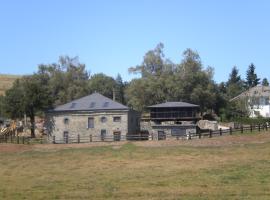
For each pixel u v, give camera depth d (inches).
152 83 4512.8
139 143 2699.3
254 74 7864.2
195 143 2605.8
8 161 2272.4
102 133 3230.8
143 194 1268.5
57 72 5324.8
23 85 3821.4
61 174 1763.0
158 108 3447.3
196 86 4512.8
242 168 1740.9
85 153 2433.6
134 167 1888.5
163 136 3058.6
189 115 3417.8
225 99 4776.1
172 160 2074.3
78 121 3267.7
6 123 4707.2
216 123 3666.3
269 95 4943.4
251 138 2652.6
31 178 1672.0
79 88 5118.1
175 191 1300.4
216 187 1354.6
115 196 1250.6
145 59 4798.2
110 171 1795.0
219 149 2390.5
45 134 3595.0
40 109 3659.0
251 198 1168.8
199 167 1822.1
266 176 1530.5
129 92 4665.4
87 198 1235.2
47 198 1247.5
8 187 1453.0
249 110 4783.5
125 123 3206.2
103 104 3299.7
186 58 4648.1
